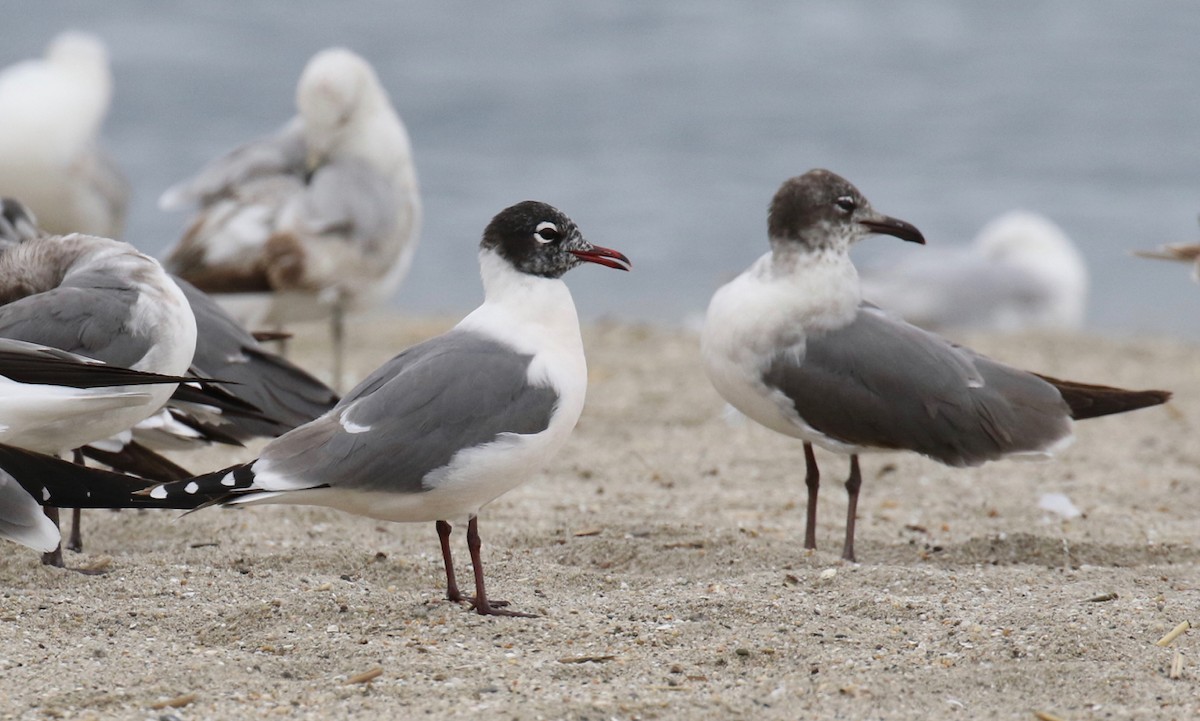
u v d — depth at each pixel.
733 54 52.53
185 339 10.75
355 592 10.23
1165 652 9.14
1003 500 14.02
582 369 10.16
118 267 10.77
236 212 16.77
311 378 12.59
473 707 8.16
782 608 9.95
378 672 8.64
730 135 41.50
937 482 14.77
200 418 11.95
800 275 11.74
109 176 22.16
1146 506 13.89
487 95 45.78
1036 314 26.06
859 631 9.52
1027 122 43.00
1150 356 22.38
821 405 11.69
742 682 8.66
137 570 10.56
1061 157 39.44
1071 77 49.09
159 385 10.44
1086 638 9.31
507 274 10.15
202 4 58.25
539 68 50.09
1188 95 46.28
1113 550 12.00
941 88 47.50
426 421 9.49
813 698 8.43
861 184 36.78
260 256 16.45
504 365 9.81
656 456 15.74
